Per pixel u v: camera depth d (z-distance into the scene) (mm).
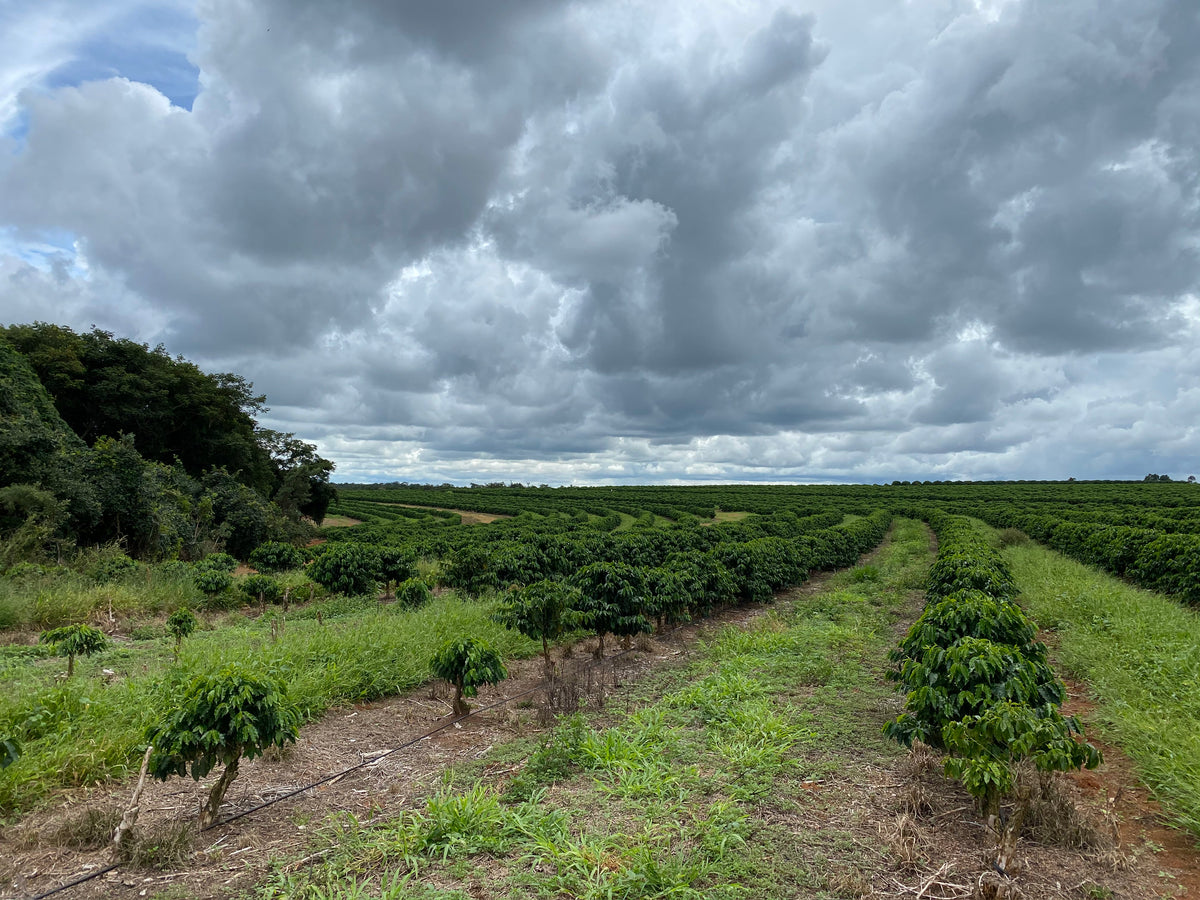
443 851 4344
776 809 4859
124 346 34375
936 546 32094
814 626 11961
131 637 11703
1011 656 5258
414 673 8859
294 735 5125
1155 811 4934
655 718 6898
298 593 15961
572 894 3822
